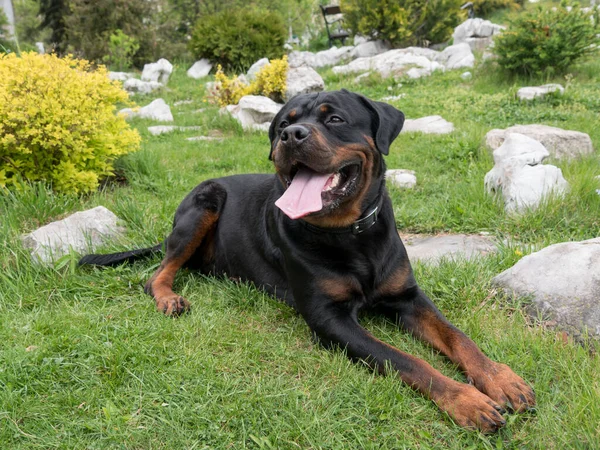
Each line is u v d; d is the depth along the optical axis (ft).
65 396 2.56
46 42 24.12
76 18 19.67
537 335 3.00
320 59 18.57
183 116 11.76
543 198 4.86
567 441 2.19
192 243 3.99
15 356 2.79
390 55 15.65
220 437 2.33
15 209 4.87
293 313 3.46
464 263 3.90
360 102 3.29
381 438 2.32
